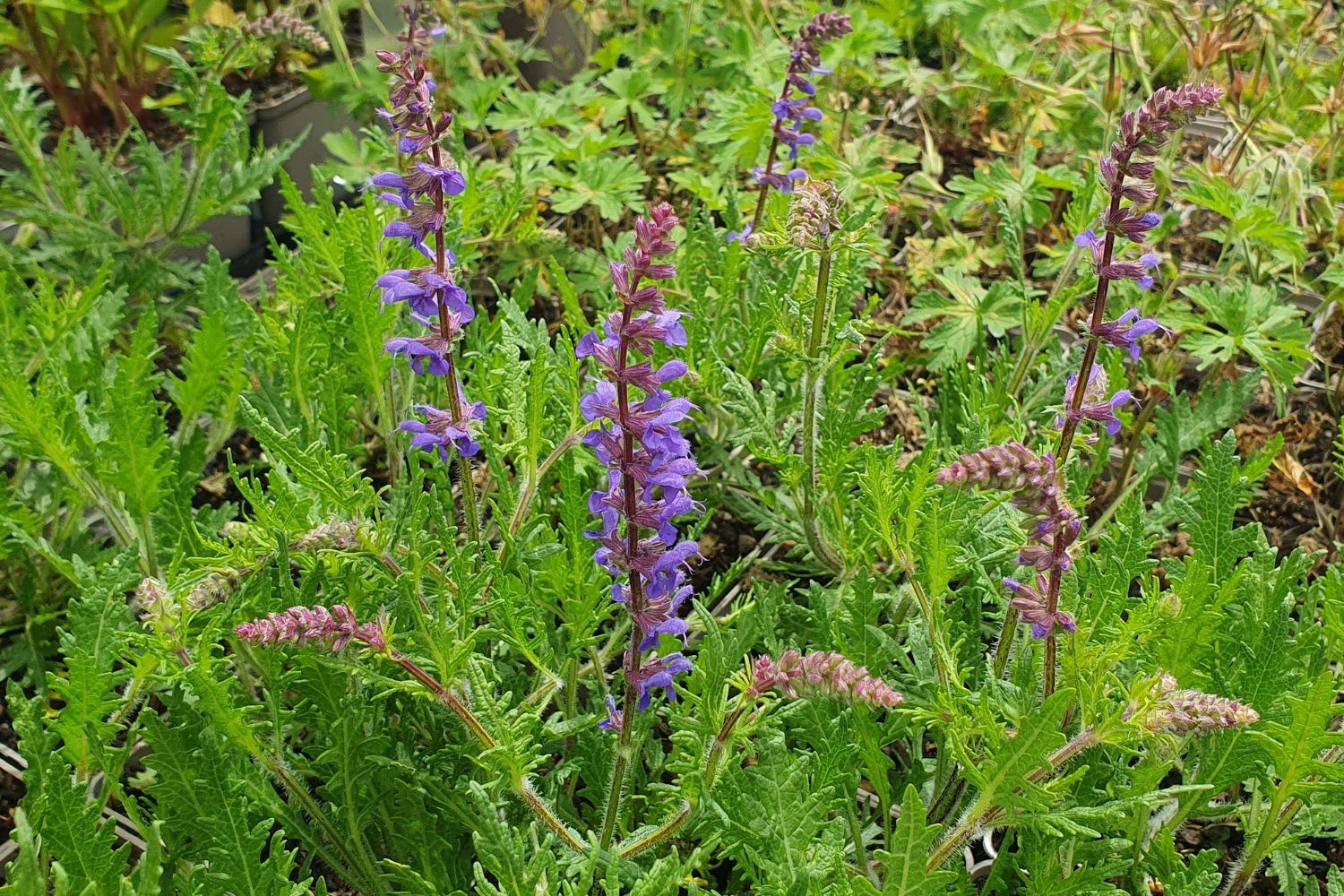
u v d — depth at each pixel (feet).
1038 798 2.56
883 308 4.88
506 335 3.08
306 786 2.86
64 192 4.51
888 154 5.36
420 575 2.71
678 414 2.43
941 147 6.04
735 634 2.96
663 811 2.83
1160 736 2.57
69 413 3.29
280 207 5.87
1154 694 2.53
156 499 3.27
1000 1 5.75
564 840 2.67
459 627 2.67
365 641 2.53
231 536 2.81
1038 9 5.74
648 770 3.02
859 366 3.53
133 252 4.49
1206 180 4.50
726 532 3.85
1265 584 3.04
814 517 3.40
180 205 4.55
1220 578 3.06
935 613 2.84
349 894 3.06
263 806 2.79
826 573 3.57
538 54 6.64
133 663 3.01
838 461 3.30
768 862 2.59
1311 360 4.28
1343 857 3.19
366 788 2.84
